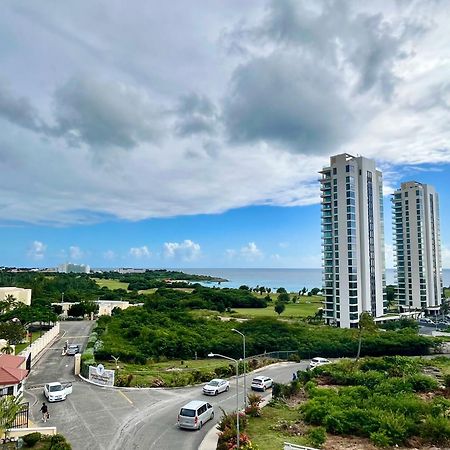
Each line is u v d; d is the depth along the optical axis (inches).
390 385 1747.0
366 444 1186.0
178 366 2340.1
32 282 5142.7
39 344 2501.2
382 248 4670.3
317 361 2524.6
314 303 5511.8
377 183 4729.3
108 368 2086.6
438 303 5531.5
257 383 1878.7
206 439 1197.1
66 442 1083.3
